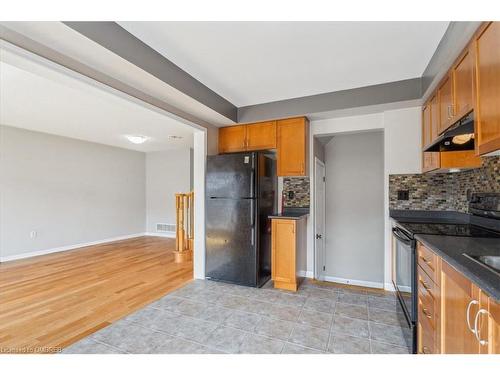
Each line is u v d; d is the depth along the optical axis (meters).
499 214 1.79
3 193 4.41
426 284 1.57
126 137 5.23
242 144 3.59
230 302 2.68
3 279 3.47
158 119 3.86
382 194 3.91
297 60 2.22
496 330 0.82
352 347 1.88
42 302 2.72
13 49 1.50
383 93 2.71
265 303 2.65
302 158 3.24
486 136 1.32
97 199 5.96
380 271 3.91
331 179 4.20
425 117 2.62
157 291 3.04
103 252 5.11
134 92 2.34
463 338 1.08
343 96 2.90
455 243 1.47
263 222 3.29
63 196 5.29
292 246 3.02
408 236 1.94
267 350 1.84
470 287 1.01
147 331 2.11
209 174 3.37
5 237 4.43
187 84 2.50
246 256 3.16
